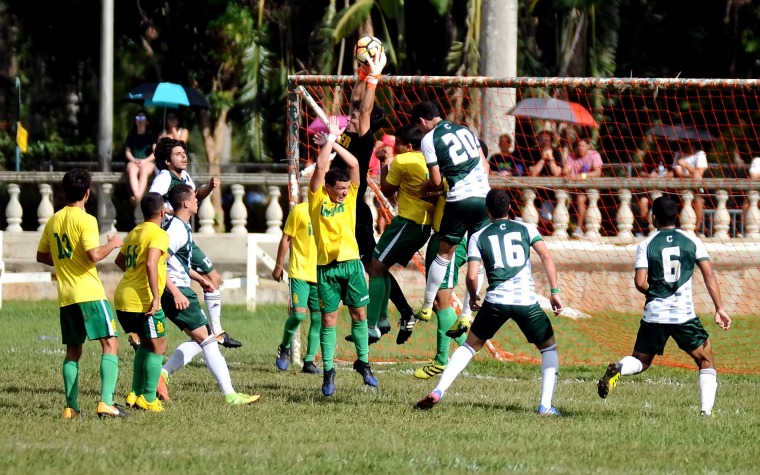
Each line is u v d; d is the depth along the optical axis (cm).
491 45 5409
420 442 2122
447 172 2789
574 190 4953
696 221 4997
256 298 5334
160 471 1788
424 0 7194
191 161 7325
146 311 2392
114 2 6919
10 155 7988
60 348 3672
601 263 4928
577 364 3609
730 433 2292
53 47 7294
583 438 2195
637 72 7462
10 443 2023
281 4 7100
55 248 2328
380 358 3681
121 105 8000
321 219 2655
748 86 3212
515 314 2442
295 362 3456
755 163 5078
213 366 2572
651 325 2461
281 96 7088
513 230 2456
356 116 2862
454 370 2469
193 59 6875
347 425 2300
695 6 7444
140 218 5334
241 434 2173
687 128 5766
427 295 2869
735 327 4666
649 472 1866
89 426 2233
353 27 6531
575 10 6706
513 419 2422
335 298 2677
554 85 3231
